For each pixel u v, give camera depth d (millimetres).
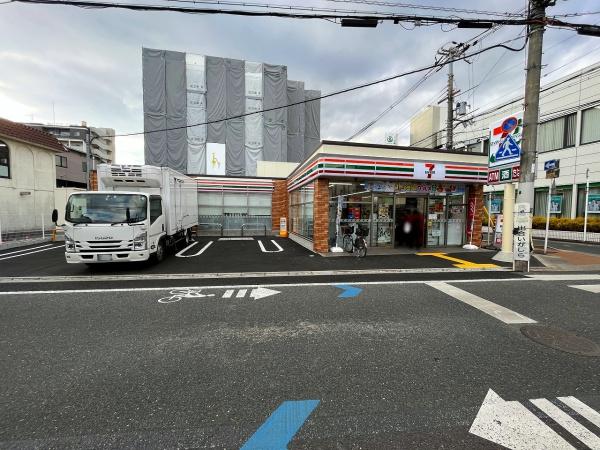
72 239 7633
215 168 30625
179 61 29516
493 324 4453
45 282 7008
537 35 8117
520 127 9016
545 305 5352
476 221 12602
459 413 2502
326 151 10758
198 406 2592
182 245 13391
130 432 2279
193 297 5793
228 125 31016
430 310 5066
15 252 11461
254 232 19781
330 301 5562
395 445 2152
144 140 29062
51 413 2496
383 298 5750
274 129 32531
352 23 7484
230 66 31078
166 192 9898
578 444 2166
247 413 2502
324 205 11352
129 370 3178
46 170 18438
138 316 4762
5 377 3043
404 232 12344
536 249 12141
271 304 5379
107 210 7930
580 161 16844
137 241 7918
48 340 3902
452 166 11781
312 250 11914
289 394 2762
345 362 3344
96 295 5918
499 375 3090
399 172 11273
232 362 3344
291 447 2137
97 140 66938
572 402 2656
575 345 3779
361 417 2453
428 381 2977
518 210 8406
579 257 10320
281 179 19938
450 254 11062
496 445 2152
